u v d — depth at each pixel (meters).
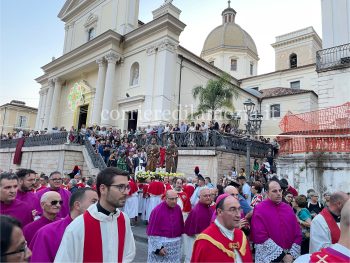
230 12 47.81
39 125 34.31
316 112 12.78
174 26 22.64
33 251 2.84
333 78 17.56
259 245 4.03
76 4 33.94
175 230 5.21
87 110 28.30
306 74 36.44
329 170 10.73
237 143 16.72
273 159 17.88
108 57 25.14
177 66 23.73
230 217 2.96
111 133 20.38
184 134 17.05
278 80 38.22
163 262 5.06
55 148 19.84
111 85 24.70
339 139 10.79
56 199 3.54
